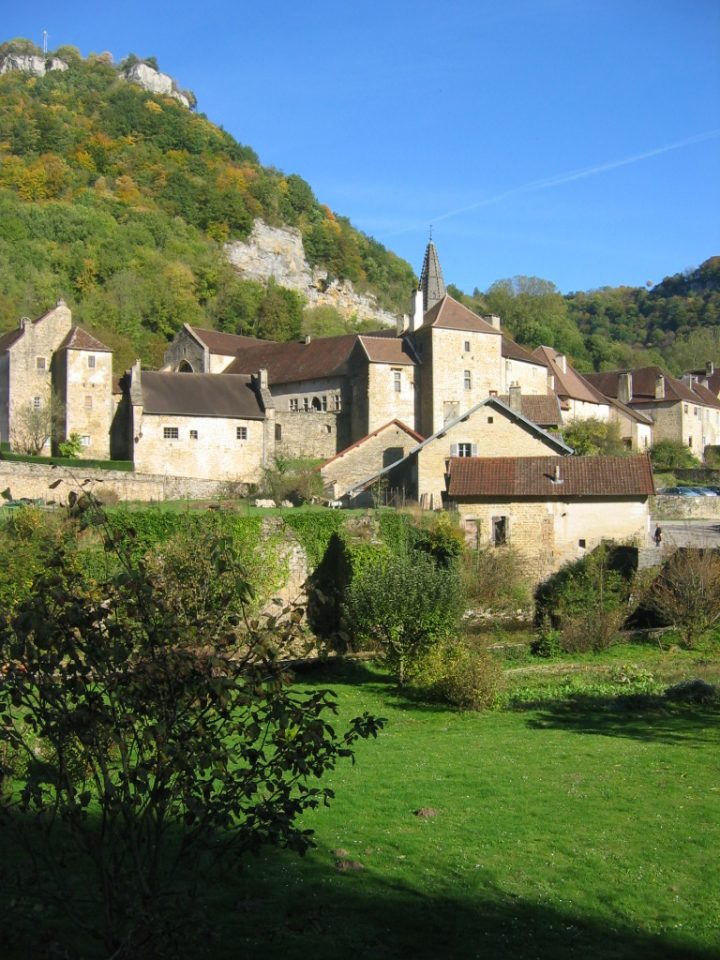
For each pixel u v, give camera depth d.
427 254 81.69
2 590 22.41
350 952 11.23
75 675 8.23
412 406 67.00
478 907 12.80
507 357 73.88
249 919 11.99
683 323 171.62
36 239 112.94
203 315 113.31
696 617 35.38
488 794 18.11
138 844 8.34
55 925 11.03
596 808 17.11
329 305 152.62
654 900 13.16
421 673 29.47
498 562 38.19
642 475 41.16
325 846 14.89
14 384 67.94
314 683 30.55
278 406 74.94
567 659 33.81
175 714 8.34
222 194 151.62
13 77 165.88
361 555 35.00
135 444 60.53
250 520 35.34
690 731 23.67
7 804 9.02
